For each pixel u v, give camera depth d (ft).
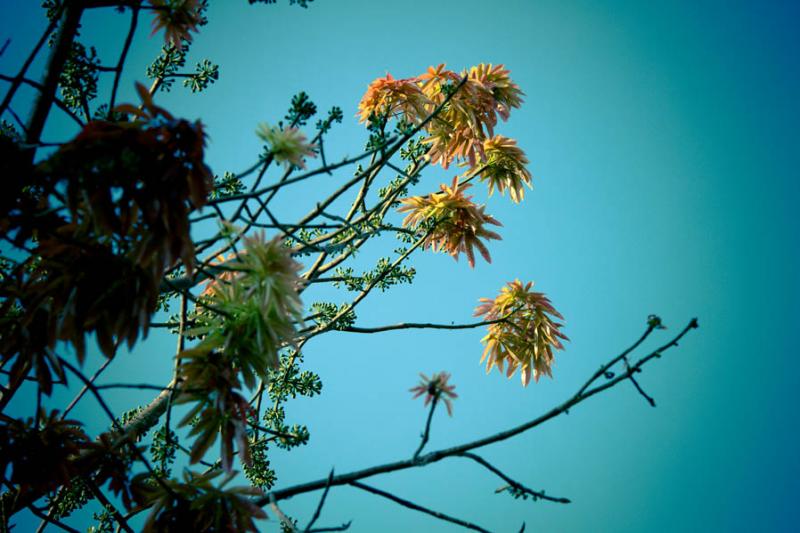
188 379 8.91
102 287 8.61
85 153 8.52
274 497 8.91
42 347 8.92
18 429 9.15
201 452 8.96
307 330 10.42
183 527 8.89
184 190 8.59
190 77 10.25
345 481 8.87
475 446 8.83
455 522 8.83
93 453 9.21
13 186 8.54
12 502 9.27
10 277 8.90
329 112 8.90
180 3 9.88
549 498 8.79
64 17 9.15
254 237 8.91
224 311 8.94
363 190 10.05
